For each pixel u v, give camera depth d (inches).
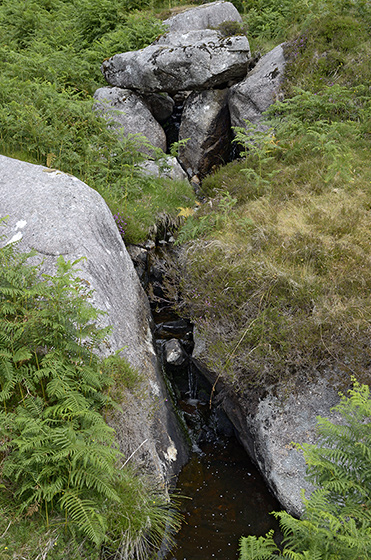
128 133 317.1
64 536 116.9
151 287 262.5
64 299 136.9
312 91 307.7
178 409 200.8
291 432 159.6
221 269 198.8
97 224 195.6
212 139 342.3
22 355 126.2
